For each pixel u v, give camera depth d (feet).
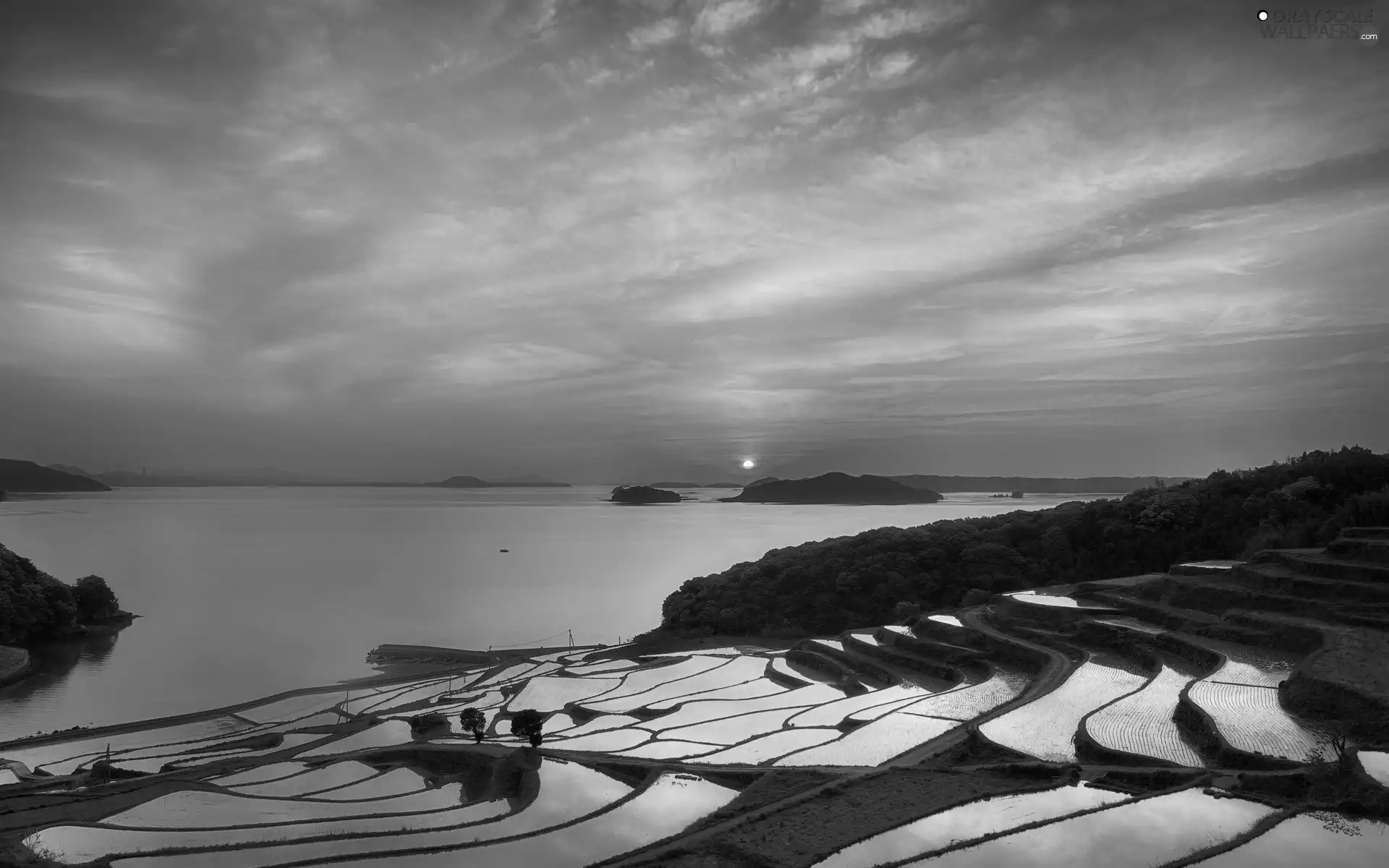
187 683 341.21
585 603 547.90
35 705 308.81
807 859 104.73
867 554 373.81
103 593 469.98
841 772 145.59
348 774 187.21
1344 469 312.29
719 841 113.09
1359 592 187.21
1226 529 316.81
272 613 511.81
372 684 328.90
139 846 139.13
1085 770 126.21
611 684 278.67
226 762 207.00
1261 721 132.57
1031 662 217.15
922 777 131.95
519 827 138.92
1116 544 339.98
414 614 507.71
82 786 196.24
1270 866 89.35
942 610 321.32
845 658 266.16
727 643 346.33
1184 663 184.65
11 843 139.95
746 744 179.22
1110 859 96.84
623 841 129.80
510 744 200.64
